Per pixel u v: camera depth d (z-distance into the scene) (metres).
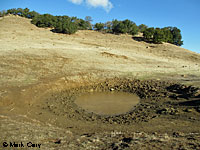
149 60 33.09
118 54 33.81
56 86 18.92
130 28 65.69
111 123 11.55
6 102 13.60
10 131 7.93
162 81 21.58
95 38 52.53
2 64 22.19
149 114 12.88
